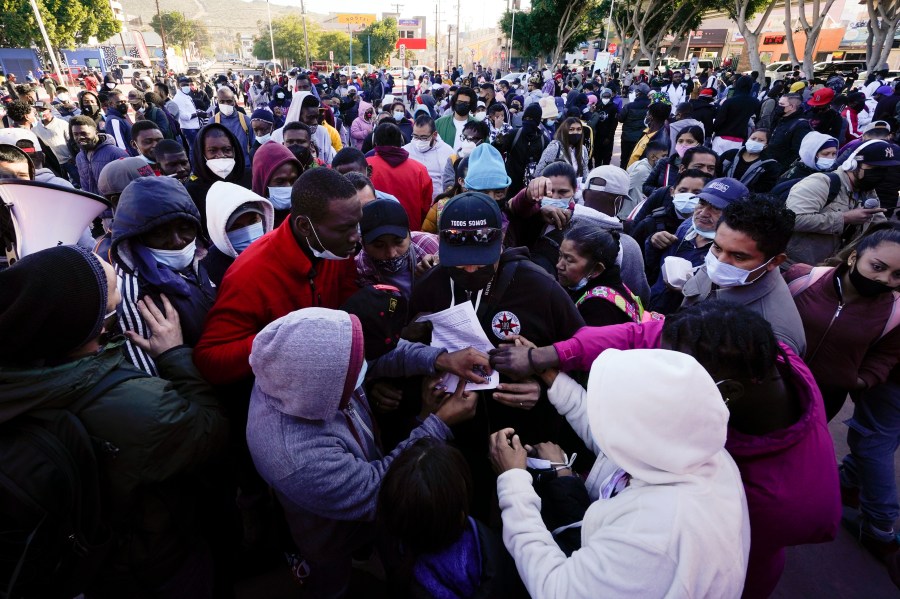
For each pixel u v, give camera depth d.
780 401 1.18
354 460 1.37
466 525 1.30
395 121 7.86
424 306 1.79
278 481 1.29
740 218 1.69
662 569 0.92
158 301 1.65
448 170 4.75
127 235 1.57
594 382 1.04
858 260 1.83
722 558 0.92
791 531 1.15
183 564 1.46
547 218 2.33
